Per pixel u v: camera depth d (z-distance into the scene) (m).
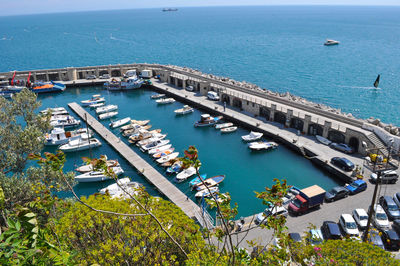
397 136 50.31
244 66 139.00
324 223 33.91
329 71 125.12
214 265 13.99
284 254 14.38
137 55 173.50
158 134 64.69
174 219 19.09
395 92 96.50
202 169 52.84
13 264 8.45
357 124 56.22
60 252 9.79
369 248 19.03
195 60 155.88
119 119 77.12
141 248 17.56
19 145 35.09
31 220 9.43
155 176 48.94
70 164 55.84
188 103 87.12
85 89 104.38
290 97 79.62
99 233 18.81
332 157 51.88
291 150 58.31
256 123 67.50
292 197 40.75
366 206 38.25
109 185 47.59
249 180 49.28
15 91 96.00
